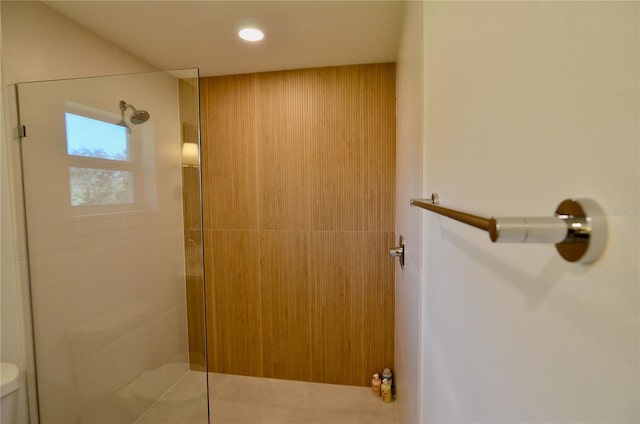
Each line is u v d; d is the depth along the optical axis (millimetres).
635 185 191
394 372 1950
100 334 1551
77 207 1446
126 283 1649
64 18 1399
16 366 1212
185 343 1864
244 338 2133
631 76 194
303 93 1964
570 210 238
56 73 1379
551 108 275
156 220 1770
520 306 324
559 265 258
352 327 2006
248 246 2090
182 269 1866
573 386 242
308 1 1304
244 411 1826
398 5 1332
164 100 1710
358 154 1930
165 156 1753
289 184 2016
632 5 193
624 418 200
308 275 2033
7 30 1216
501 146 375
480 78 443
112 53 1642
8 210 1241
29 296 1309
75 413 1468
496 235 223
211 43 1651
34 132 1297
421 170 922
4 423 1107
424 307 898
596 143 222
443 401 659
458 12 546
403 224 1443
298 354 2076
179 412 1762
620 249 201
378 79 1886
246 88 2025
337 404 1864
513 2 345
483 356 427
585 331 230
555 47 270
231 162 2072
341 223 1976
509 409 348
